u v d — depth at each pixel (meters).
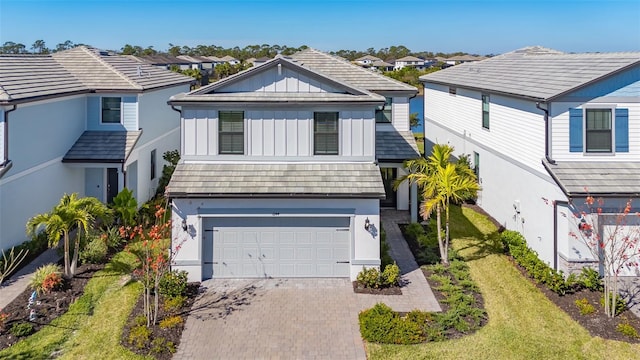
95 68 24.48
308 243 16.03
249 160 16.59
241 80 16.64
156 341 12.01
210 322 13.13
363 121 16.66
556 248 15.90
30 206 18.47
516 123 18.98
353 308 13.98
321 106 16.45
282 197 15.45
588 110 15.86
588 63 17.92
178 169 16.28
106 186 23.03
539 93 16.64
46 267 15.34
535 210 17.39
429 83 33.00
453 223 21.73
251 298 14.58
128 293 14.73
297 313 13.68
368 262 15.79
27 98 17.58
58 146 20.50
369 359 11.50
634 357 11.52
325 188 15.70
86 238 17.47
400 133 22.73
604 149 15.98
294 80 16.70
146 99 24.31
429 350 11.82
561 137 15.96
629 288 14.92
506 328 12.81
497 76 23.33
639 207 15.23
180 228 15.56
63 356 11.49
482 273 16.45
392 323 12.52
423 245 19.03
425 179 17.22
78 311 13.60
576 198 14.90
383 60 160.00
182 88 31.61
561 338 12.35
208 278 15.95
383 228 21.20
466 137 25.59
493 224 21.42
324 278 16.08
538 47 30.02
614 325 12.88
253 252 15.99
